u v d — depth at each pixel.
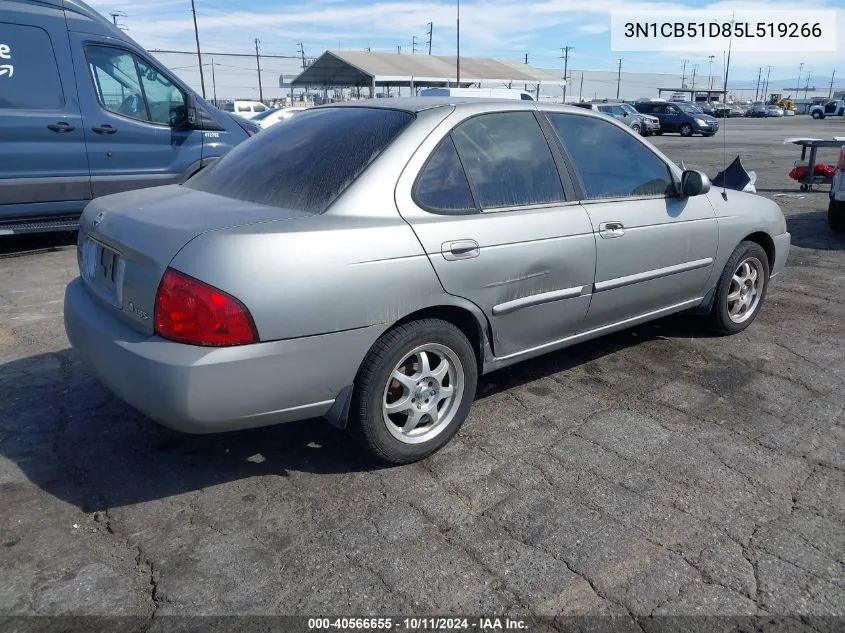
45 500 2.88
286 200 3.00
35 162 6.56
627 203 3.87
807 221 9.15
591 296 3.71
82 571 2.47
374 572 2.48
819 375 4.22
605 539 2.67
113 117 7.00
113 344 2.70
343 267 2.71
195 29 40.09
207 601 2.34
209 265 2.53
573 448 3.34
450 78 40.28
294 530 2.71
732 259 4.62
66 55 6.67
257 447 3.32
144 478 3.05
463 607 2.33
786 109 69.44
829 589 2.43
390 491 2.98
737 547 2.64
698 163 17.30
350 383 2.87
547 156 3.59
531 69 50.47
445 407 3.25
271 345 2.61
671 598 2.38
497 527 2.74
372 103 3.53
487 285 3.19
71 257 6.91
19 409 3.63
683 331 4.96
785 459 3.27
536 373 4.22
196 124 7.57
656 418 3.65
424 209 3.04
